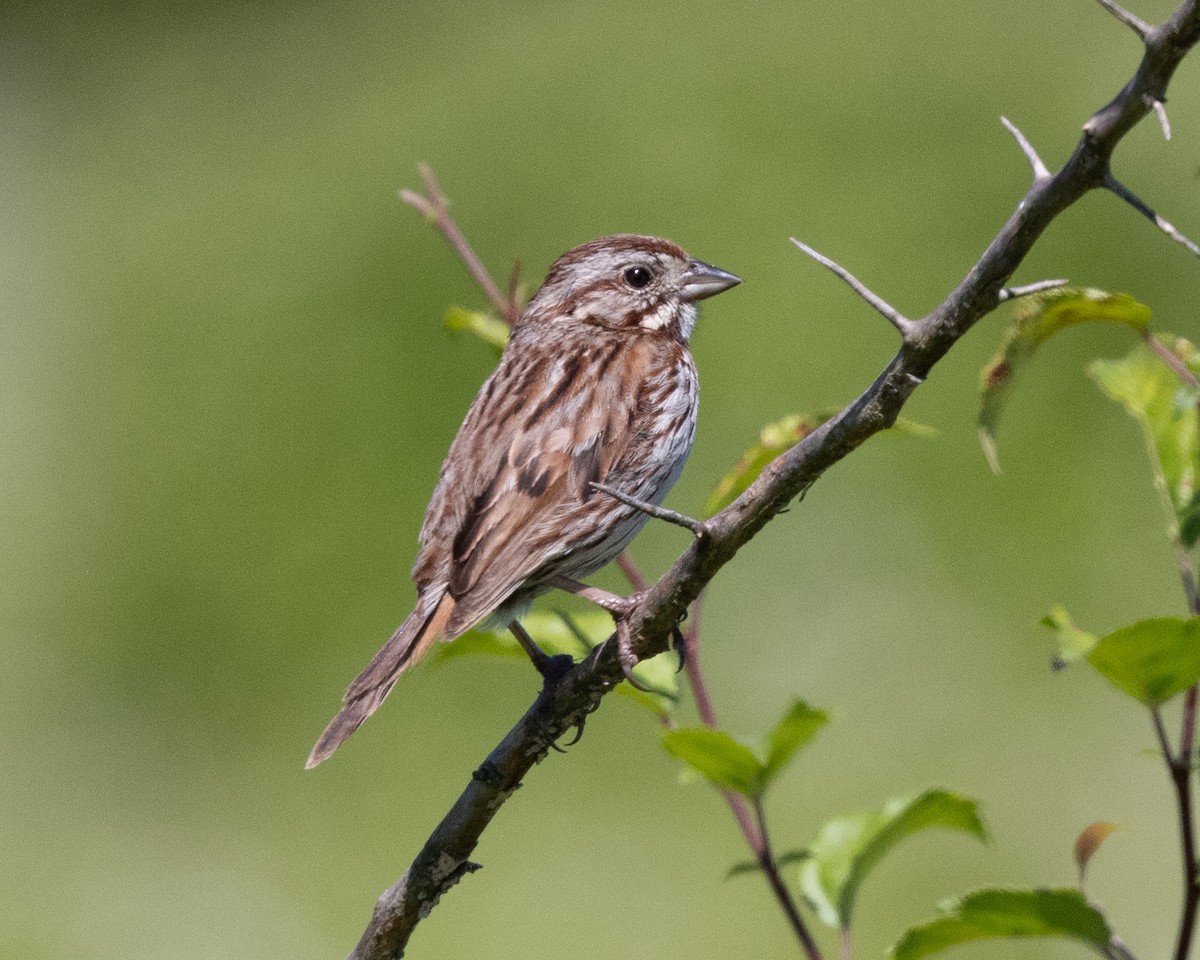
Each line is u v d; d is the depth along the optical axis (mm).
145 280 18484
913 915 11133
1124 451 14164
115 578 15234
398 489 15453
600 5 20375
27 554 15656
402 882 5336
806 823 11898
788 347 15602
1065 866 11320
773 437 6336
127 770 13695
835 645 13047
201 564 15195
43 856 12867
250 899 12359
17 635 14750
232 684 14312
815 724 5805
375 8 21594
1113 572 13312
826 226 16797
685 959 11383
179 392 16875
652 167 17859
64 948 12023
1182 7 3635
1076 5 18938
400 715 13422
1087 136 3803
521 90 19500
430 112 19484
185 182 19781
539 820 12430
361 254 17906
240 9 22422
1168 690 5012
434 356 16594
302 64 21203
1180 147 16625
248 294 17781
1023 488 14031
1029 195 3922
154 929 12234
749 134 18047
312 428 16188
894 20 19062
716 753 5840
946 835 11508
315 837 12828
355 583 14797
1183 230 15938
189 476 16031
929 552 13672
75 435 16844
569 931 11711
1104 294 5066
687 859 11992
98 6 22438
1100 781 11742
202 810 13305
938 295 15883
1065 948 10438
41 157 20516
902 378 4156
